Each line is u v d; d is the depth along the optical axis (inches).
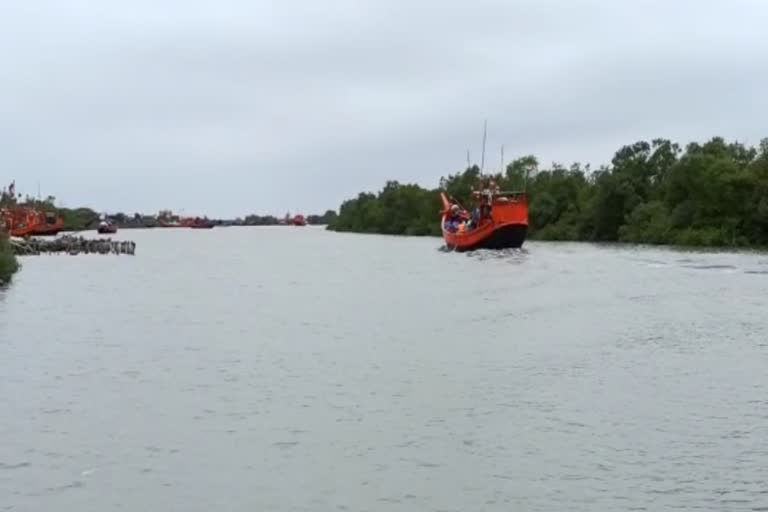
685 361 1390.3
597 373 1300.4
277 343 1659.7
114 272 4008.4
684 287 2659.9
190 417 1061.8
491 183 6053.2
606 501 765.9
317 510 756.0
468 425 1011.9
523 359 1428.4
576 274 3272.6
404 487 808.3
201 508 761.6
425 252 5713.6
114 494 794.2
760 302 2224.4
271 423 1031.6
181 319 2089.1
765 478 818.8
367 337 1721.2
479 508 754.8
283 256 5703.7
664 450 906.7
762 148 6284.5
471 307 2230.6
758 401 1108.5
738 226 5851.4
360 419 1045.8
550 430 986.1
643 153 7657.5
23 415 1075.3
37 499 781.3
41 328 1918.1
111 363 1446.9
